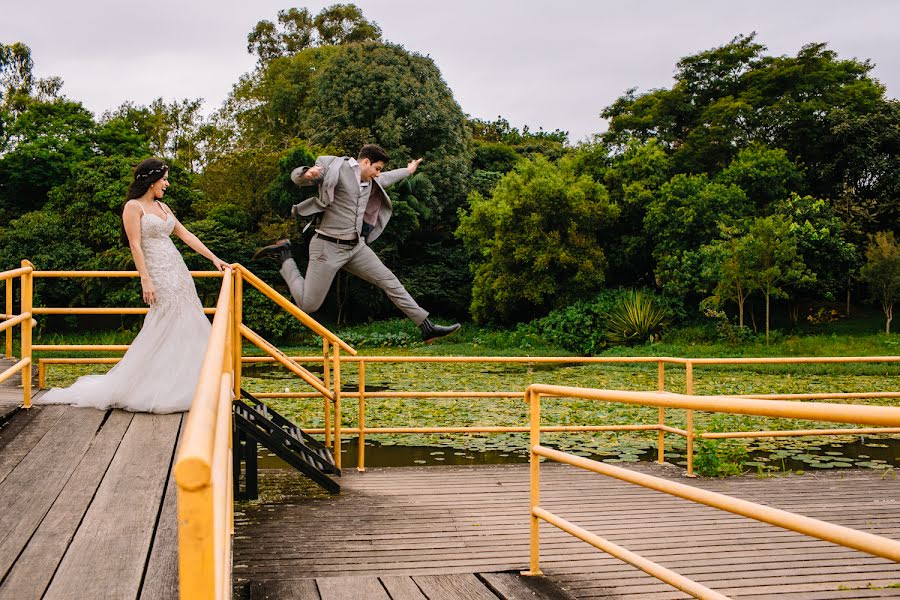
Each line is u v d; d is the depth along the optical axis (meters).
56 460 3.38
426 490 5.58
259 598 3.38
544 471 6.34
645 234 26.67
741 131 29.25
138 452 3.51
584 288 25.91
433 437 9.31
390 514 4.92
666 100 31.45
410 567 3.91
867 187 29.27
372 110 30.53
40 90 39.06
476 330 28.11
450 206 31.91
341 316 30.31
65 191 27.58
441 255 31.30
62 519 2.69
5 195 30.12
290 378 15.77
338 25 41.78
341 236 5.31
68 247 25.66
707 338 22.80
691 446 6.35
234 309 5.30
